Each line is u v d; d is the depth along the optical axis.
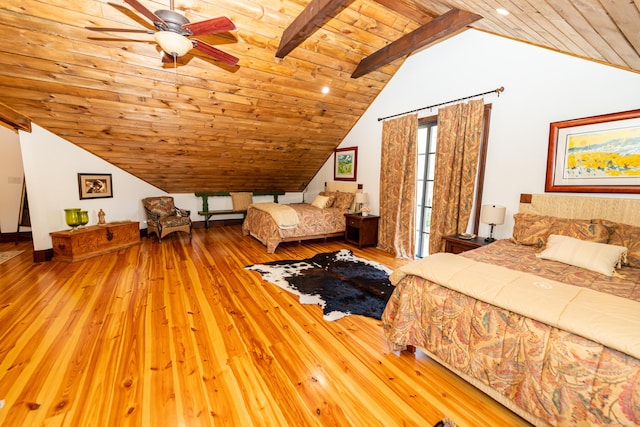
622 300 1.36
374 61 3.52
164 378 1.67
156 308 2.53
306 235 4.83
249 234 5.61
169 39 1.90
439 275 1.75
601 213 2.41
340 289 3.05
